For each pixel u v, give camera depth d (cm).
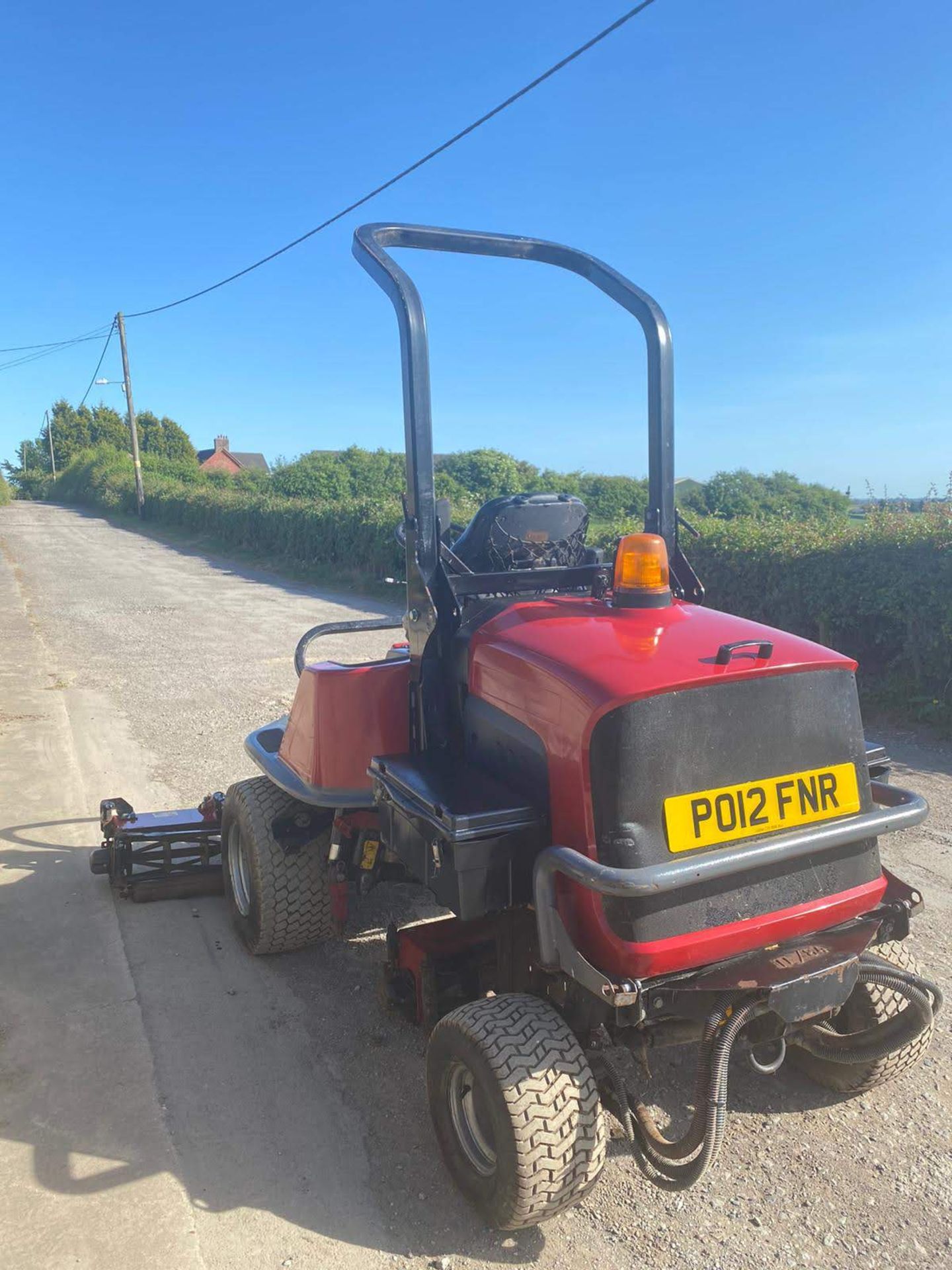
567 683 256
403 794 295
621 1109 263
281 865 397
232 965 419
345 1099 328
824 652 272
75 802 625
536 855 269
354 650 1209
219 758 727
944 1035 362
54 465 8369
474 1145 273
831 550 867
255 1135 309
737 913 254
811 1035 299
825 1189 283
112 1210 276
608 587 334
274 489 3859
